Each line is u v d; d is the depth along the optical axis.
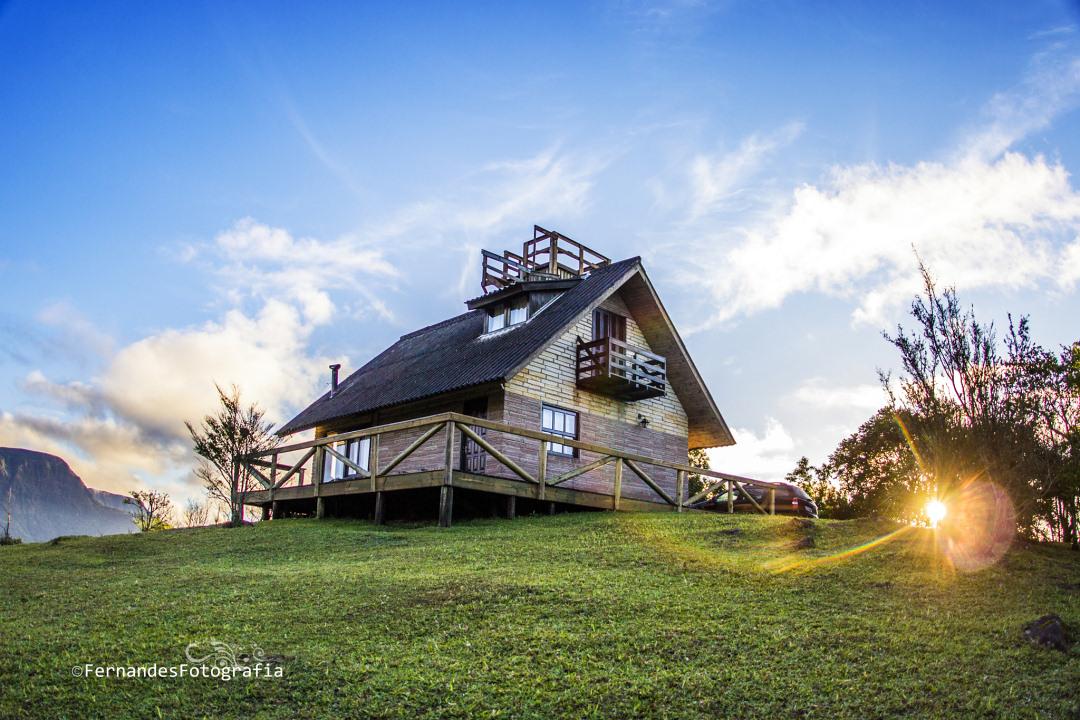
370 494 21.81
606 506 22.16
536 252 30.58
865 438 34.28
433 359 28.69
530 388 24.64
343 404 29.48
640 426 28.02
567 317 24.58
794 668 8.87
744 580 12.34
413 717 7.93
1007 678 8.59
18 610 11.41
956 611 10.73
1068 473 15.02
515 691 8.38
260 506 26.23
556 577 12.55
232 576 13.33
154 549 17.70
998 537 14.66
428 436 19.72
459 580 12.27
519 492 20.28
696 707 8.05
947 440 15.15
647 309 27.89
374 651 9.43
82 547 18.14
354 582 12.38
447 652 9.38
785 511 25.84
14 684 8.58
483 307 29.06
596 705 8.09
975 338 15.23
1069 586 12.07
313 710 8.08
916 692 8.28
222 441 27.88
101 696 8.37
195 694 8.45
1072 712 7.84
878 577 12.38
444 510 18.92
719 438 29.89
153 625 10.44
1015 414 14.78
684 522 18.02
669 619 10.43
